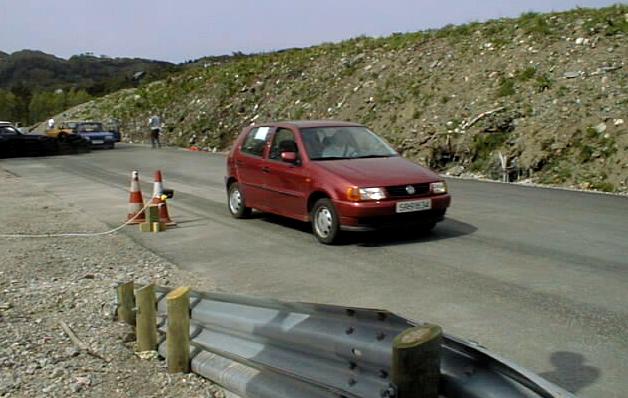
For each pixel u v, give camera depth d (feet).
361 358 10.78
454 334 17.35
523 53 74.18
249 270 25.77
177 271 25.80
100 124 123.34
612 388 13.75
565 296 20.71
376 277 23.99
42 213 41.93
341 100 95.81
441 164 65.87
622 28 69.72
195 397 14.38
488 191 48.78
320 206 30.48
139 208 37.96
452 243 29.66
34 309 20.89
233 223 37.01
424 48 93.20
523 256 26.63
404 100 82.02
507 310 19.38
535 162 56.03
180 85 149.28
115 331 18.97
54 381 15.21
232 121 118.52
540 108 62.49
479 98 70.49
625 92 58.44
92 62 580.71
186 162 86.07
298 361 12.50
